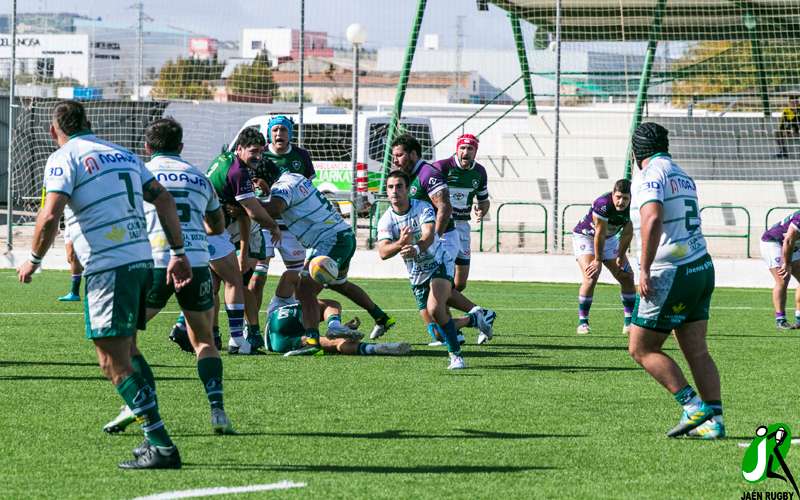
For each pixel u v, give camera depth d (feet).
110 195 33.42
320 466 33.73
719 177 159.02
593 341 69.21
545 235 120.57
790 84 155.02
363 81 350.64
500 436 38.63
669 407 44.80
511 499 29.91
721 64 159.22
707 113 184.03
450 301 65.98
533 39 155.33
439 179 61.31
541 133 167.84
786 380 52.90
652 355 38.63
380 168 169.27
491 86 294.87
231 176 58.23
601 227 71.61
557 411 43.78
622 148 159.53
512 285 115.24
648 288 37.55
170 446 33.14
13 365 54.95
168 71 209.26
